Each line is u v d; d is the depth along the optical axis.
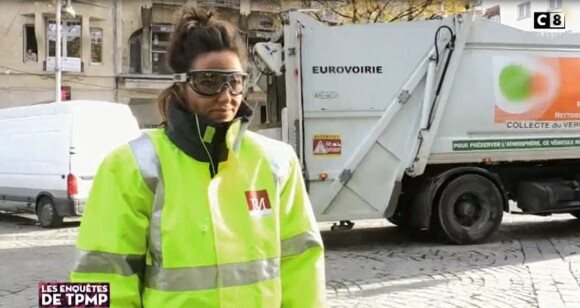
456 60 8.84
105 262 1.86
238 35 2.06
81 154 12.30
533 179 9.84
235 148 1.98
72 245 10.11
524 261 7.88
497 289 6.40
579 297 6.02
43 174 12.74
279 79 9.01
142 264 1.93
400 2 16.67
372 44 8.63
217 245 1.88
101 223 1.88
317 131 8.55
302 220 2.16
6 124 13.75
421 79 8.73
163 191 1.90
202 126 1.93
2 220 14.36
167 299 1.86
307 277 2.12
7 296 6.55
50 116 12.72
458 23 8.82
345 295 6.28
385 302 5.98
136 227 1.89
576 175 10.05
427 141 8.71
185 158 1.94
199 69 1.94
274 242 2.01
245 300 1.91
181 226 1.87
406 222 9.57
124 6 30.05
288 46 8.46
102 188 1.91
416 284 6.71
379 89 8.67
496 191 9.25
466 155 9.05
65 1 26.92
